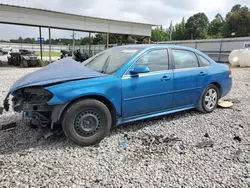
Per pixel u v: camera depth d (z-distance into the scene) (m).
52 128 3.07
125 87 3.32
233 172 2.50
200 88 4.32
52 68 3.55
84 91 2.98
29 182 2.29
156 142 3.25
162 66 3.78
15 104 3.22
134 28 20.27
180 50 4.11
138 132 3.62
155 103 3.71
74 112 2.96
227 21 50.84
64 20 16.70
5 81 8.62
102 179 2.36
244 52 16.14
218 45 20.84
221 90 4.77
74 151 2.96
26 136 3.40
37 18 15.60
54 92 2.83
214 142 3.27
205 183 2.30
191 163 2.69
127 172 2.49
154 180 2.35
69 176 2.41
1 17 14.38
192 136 3.47
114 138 3.39
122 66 3.40
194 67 4.25
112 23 18.95
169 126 3.88
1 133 3.51
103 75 3.26
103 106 3.14
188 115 4.46
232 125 3.94
